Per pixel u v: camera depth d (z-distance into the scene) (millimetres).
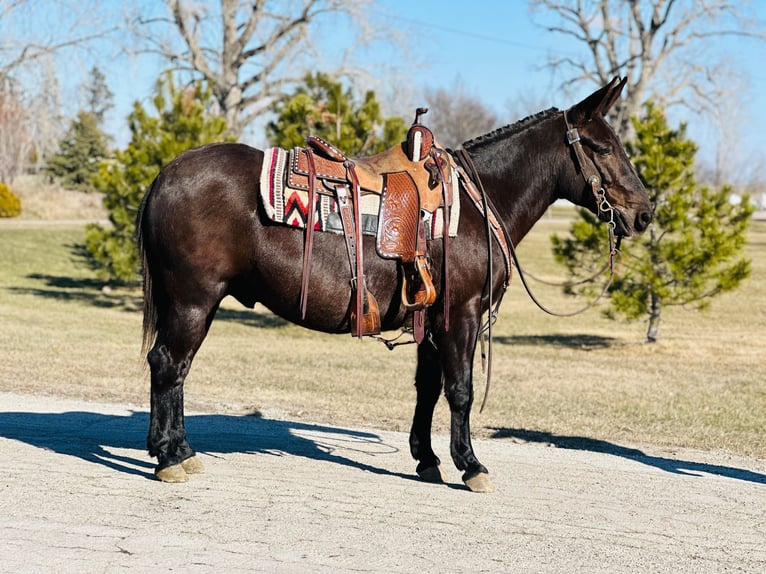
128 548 4332
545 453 7328
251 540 4523
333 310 5441
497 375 12672
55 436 6812
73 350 13188
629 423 9086
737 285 15797
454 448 5684
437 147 5742
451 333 5605
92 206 50500
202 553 4316
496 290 5828
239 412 8758
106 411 8266
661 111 16250
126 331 16906
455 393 5598
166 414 5449
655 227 16891
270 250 5320
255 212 5305
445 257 5469
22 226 39469
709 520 5363
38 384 9773
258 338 16984
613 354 15867
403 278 5465
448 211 5535
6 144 52375
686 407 10203
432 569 4273
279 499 5234
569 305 24406
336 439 7430
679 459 7469
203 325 5379
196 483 5473
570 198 6172
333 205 5402
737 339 18141
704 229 15695
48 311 19609
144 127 20719
